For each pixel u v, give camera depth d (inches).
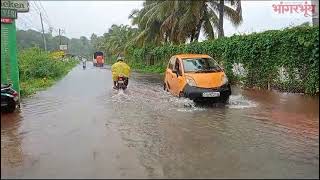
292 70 552.4
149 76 1220.5
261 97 542.3
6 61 569.3
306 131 335.3
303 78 532.7
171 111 451.2
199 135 323.9
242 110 448.5
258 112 430.3
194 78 499.5
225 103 504.1
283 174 222.8
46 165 245.6
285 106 448.5
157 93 648.4
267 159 253.1
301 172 226.7
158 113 438.6
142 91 691.4
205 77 502.0
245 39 697.0
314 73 502.0
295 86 550.6
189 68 530.9
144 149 279.0
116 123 380.5
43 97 629.6
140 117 414.3
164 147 284.5
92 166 239.5
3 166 248.2
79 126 368.5
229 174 222.7
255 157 257.6
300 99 483.8
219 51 831.7
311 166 238.2
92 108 487.5
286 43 561.0
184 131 340.2
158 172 227.0
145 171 229.0
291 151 273.1
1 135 338.0
